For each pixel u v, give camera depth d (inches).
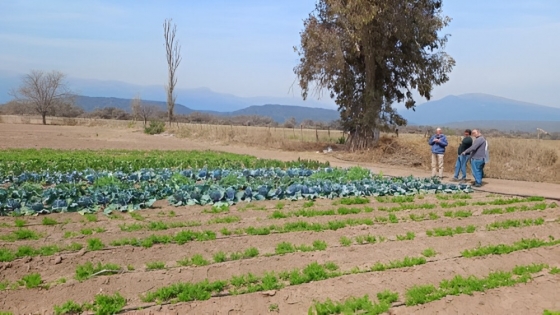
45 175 633.0
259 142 1504.7
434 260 353.7
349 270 328.5
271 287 292.0
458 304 286.2
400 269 330.3
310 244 378.6
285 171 758.5
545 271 345.4
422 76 1232.2
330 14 1205.7
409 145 1137.4
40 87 2935.5
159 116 3681.1
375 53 1205.1
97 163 778.8
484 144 745.0
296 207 516.4
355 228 421.1
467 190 679.1
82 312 259.6
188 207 494.9
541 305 293.0
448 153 1008.9
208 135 1760.6
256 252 344.8
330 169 786.8
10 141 1425.9
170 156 1032.2
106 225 409.1
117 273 302.7
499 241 415.2
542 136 1112.2
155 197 515.8
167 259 332.8
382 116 1243.2
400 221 460.1
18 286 280.1
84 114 4539.9
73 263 315.3
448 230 422.0
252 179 675.4
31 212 439.2
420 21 1154.7
